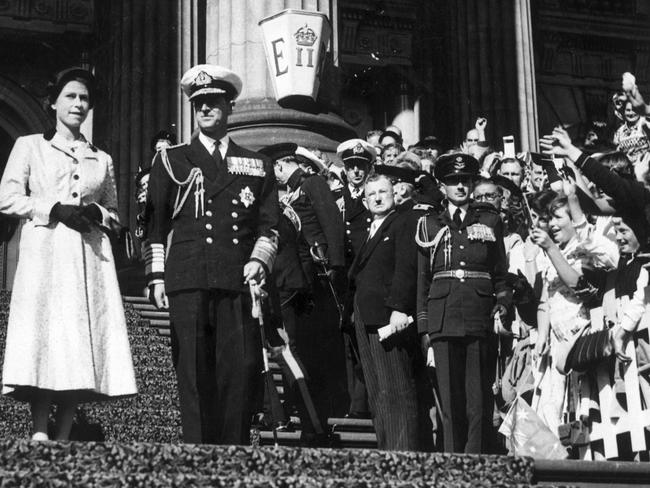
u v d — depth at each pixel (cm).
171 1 1905
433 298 784
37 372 639
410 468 578
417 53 2308
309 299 898
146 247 676
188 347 646
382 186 848
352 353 919
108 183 699
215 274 652
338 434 885
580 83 2541
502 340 931
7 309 1243
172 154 677
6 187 668
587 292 816
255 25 1463
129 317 1286
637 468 647
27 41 2134
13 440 513
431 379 823
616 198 778
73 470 518
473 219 802
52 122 2136
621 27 2581
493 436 803
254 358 656
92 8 2161
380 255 830
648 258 775
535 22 2517
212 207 665
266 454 553
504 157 1188
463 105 2153
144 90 1861
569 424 798
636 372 759
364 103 2333
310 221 937
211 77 682
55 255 659
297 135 1396
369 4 2295
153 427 905
